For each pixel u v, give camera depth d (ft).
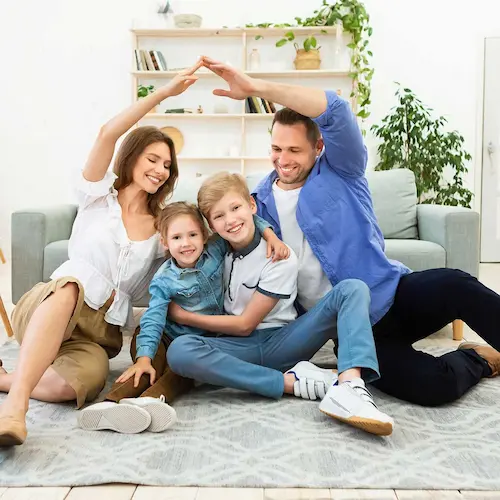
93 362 5.47
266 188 6.12
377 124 17.17
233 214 5.55
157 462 4.21
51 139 17.71
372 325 5.86
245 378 5.43
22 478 3.96
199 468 4.12
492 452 4.38
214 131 17.49
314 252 5.80
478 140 17.08
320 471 4.08
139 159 5.89
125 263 5.81
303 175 5.94
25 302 5.31
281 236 6.01
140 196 6.14
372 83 17.11
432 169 16.05
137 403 4.75
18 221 9.03
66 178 17.79
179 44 17.31
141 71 16.65
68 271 5.76
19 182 17.88
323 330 5.57
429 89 17.03
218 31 16.65
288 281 5.69
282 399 5.60
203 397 5.68
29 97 17.61
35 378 4.60
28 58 17.51
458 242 8.87
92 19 17.35
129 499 3.75
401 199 10.48
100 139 5.58
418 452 4.39
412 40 16.97
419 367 5.39
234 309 5.88
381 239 6.18
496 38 16.78
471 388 5.93
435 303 5.53
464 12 16.83
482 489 3.84
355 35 16.37
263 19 17.16
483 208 17.31
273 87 5.34
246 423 4.96
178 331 5.90
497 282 13.79
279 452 4.38
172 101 17.39
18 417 4.28
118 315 5.90
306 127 5.73
